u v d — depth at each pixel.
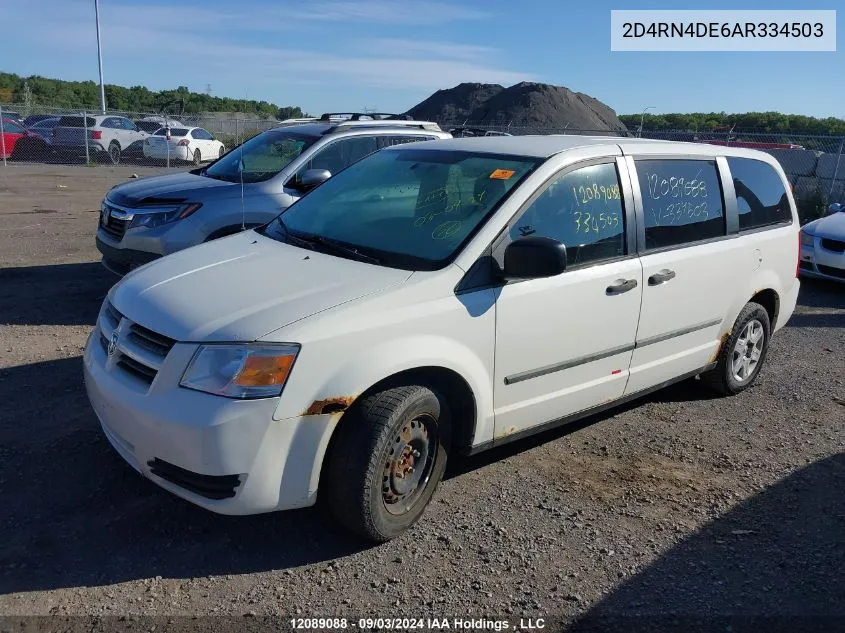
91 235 11.31
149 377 3.34
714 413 5.54
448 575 3.44
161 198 6.93
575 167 4.32
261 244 4.30
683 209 4.96
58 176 20.69
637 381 4.79
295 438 3.23
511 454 4.70
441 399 3.70
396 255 3.90
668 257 4.75
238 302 3.44
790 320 8.40
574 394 4.36
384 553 3.58
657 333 4.79
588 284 4.23
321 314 3.32
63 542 3.50
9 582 3.21
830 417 5.56
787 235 5.90
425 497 3.78
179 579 3.31
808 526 4.01
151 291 3.67
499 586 3.39
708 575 3.54
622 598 3.35
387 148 5.10
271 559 3.48
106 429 3.61
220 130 31.36
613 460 4.70
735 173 5.48
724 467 4.68
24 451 4.28
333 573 3.41
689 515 4.08
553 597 3.33
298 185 7.30
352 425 3.39
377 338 3.40
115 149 25.50
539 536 3.80
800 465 4.74
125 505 3.82
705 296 5.10
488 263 3.83
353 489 3.40
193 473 3.18
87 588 3.21
